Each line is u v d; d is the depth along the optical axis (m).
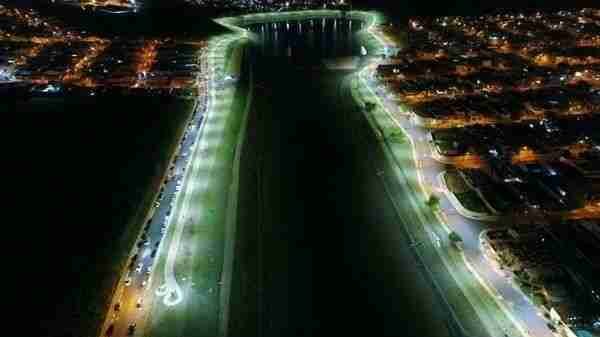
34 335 84.44
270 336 85.69
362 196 127.75
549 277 94.06
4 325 86.06
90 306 91.00
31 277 97.31
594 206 116.88
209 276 99.38
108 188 129.25
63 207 120.38
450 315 88.81
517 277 95.44
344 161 146.88
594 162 135.62
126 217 117.12
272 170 142.00
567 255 99.69
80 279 97.19
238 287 96.75
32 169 138.75
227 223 116.50
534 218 113.50
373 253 105.81
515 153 144.25
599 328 82.50
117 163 142.50
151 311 90.56
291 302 93.00
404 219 117.00
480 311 89.06
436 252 104.88
